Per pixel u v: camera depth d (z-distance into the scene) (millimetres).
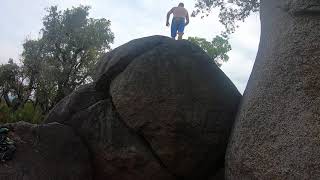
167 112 8570
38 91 35344
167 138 8531
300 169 6484
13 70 36812
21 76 37094
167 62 8898
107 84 9664
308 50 7203
